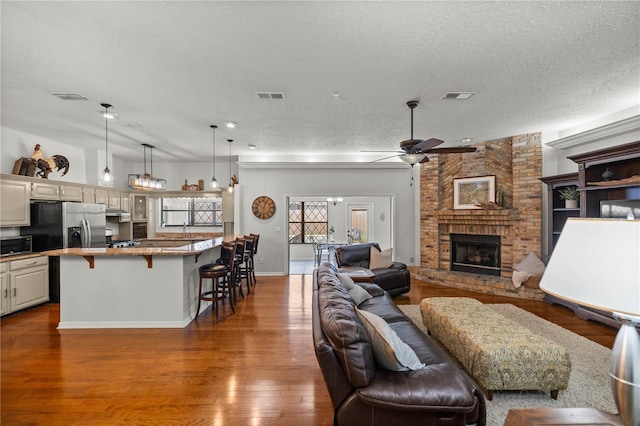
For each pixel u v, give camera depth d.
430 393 1.60
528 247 5.02
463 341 2.43
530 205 5.00
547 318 3.86
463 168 5.75
